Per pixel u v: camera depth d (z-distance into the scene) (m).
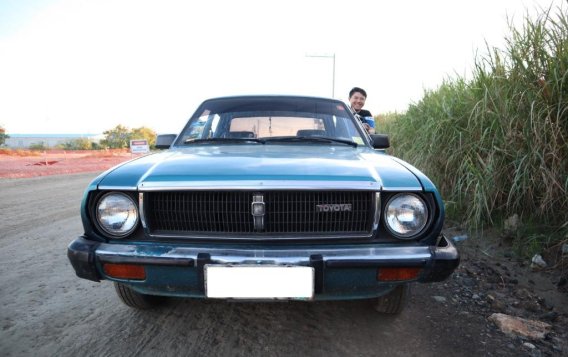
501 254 2.93
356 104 5.50
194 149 2.28
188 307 2.18
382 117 8.05
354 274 1.55
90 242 1.64
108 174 1.74
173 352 1.75
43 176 10.71
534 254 2.76
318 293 1.56
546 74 2.84
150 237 1.63
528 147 2.85
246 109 2.81
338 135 2.62
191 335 1.89
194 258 1.53
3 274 2.77
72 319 2.07
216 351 1.75
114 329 1.95
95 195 1.67
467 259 2.93
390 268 1.56
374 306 2.09
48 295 2.40
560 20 2.82
